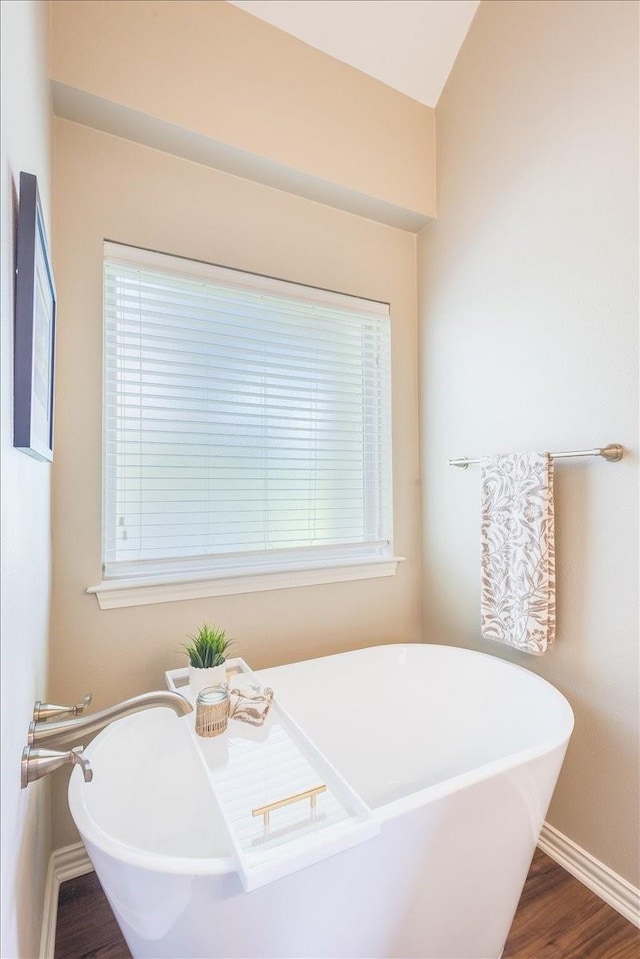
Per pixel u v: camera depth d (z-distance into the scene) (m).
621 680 1.39
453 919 1.07
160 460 1.69
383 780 1.67
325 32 1.80
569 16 1.54
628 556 1.38
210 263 1.76
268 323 1.91
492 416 1.85
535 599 1.54
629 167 1.37
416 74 2.01
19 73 0.81
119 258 1.60
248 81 1.69
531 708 1.48
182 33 1.58
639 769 1.34
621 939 1.28
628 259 1.37
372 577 2.09
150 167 1.66
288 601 1.89
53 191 1.50
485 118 1.87
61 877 1.45
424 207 2.09
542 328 1.64
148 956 0.90
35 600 1.02
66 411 1.51
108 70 1.46
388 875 0.94
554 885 1.46
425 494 2.20
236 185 1.82
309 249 1.98
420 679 1.78
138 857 0.83
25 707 0.85
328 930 0.90
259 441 1.88
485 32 1.86
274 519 1.91
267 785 1.00
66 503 1.50
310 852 0.81
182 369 1.73
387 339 2.19
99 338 1.56
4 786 0.64
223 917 0.83
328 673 1.69
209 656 1.44
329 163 1.85
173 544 1.70
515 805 1.09
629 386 1.37
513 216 1.75
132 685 1.58
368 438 2.16
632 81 1.36
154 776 1.29
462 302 1.99
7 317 0.67
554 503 1.59
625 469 1.38
